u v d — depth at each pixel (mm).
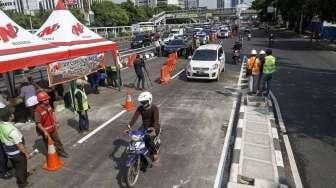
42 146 9695
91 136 10273
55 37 14391
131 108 13195
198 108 13102
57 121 11844
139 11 108188
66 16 15359
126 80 19641
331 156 8508
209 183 7266
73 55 13625
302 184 7133
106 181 7500
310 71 21453
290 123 11164
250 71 14695
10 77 13586
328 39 50344
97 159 8633
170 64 21859
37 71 17594
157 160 8195
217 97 14883
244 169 7664
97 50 15578
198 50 20031
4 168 7918
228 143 9453
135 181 7211
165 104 13820
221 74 20875
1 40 10664
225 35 54219
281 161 8078
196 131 10469
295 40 49688
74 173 7918
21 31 11859
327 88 16344
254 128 10406
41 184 7457
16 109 11898
